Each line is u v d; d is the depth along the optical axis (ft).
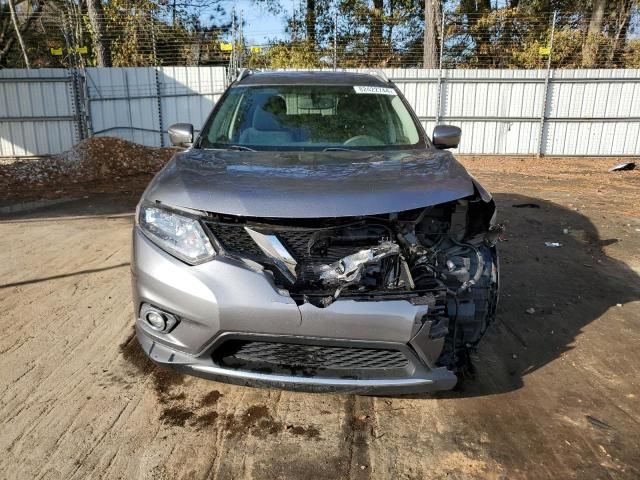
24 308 13.93
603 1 62.80
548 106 51.75
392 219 8.83
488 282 9.91
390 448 8.82
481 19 62.75
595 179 39.32
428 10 58.34
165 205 9.00
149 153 45.83
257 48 59.93
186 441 8.86
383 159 11.02
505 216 25.70
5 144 50.78
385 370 8.70
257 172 9.75
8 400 9.84
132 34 66.13
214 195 8.79
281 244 8.44
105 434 8.97
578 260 18.98
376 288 8.70
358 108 13.58
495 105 51.80
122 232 21.81
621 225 24.17
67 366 11.07
